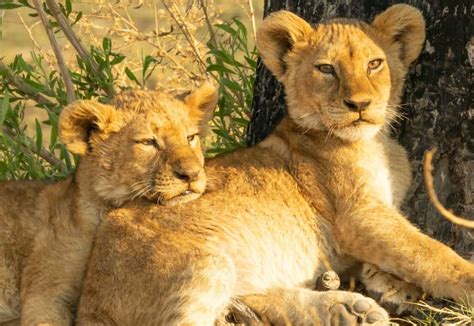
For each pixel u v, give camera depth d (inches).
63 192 422.3
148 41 572.7
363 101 391.5
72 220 412.5
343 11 441.4
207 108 425.4
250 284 398.6
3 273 415.2
